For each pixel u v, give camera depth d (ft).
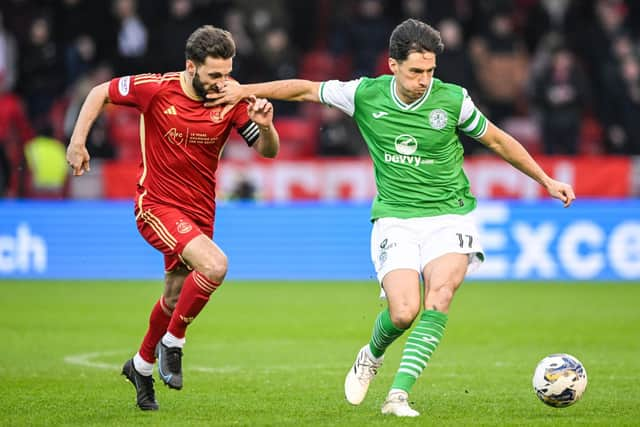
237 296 175.42
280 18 244.01
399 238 81.51
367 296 175.63
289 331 138.00
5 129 209.36
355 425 76.28
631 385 96.94
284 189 207.92
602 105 232.32
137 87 82.99
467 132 82.99
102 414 82.33
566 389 80.53
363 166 208.23
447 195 82.74
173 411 83.82
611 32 235.61
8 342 126.93
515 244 198.18
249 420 79.41
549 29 246.68
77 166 82.48
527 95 239.91
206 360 114.42
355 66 224.12
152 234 83.51
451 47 215.51
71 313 153.79
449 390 94.99
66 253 198.80
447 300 78.95
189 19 219.00
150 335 83.87
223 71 80.94
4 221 197.98
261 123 80.12
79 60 225.76
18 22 227.40
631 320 148.15
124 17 228.22
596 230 198.08
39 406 86.07
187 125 82.58
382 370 108.88
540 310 158.40
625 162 210.59
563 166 209.87
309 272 201.16
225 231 200.23
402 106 81.82
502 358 115.65
